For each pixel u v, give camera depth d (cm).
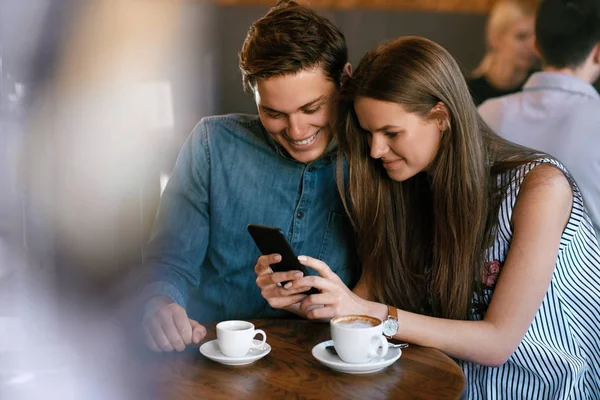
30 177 122
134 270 153
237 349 136
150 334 147
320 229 186
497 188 158
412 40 154
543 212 151
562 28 269
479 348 147
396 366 135
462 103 153
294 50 150
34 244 125
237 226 187
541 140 275
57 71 117
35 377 115
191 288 186
